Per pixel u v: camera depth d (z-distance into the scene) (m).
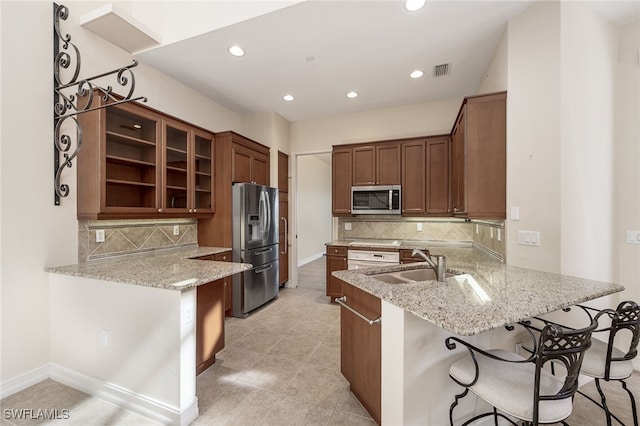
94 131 2.30
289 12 2.20
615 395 1.93
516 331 1.67
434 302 1.30
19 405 1.82
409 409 1.33
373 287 1.57
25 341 2.01
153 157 2.78
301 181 7.12
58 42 2.20
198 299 2.06
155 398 1.71
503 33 2.43
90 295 1.94
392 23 2.32
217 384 2.04
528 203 2.18
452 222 3.95
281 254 4.55
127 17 2.34
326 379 2.11
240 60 2.90
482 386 1.20
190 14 2.51
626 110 2.28
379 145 4.03
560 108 2.05
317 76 3.24
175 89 3.32
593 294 1.42
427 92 3.67
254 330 3.04
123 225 2.72
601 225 2.20
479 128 2.41
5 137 1.92
